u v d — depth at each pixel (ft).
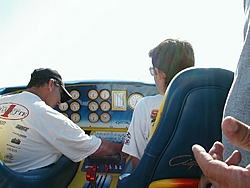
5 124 5.72
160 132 3.97
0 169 4.28
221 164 1.73
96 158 6.96
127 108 9.09
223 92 3.75
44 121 5.62
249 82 2.39
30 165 5.59
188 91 3.74
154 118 5.28
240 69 2.51
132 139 5.44
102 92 9.09
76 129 5.81
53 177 5.55
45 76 6.51
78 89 9.12
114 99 9.08
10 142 5.65
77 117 9.28
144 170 4.26
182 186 4.18
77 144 5.78
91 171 5.74
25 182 4.68
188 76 3.73
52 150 5.80
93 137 6.18
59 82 6.79
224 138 2.66
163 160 4.12
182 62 5.02
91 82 9.02
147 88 8.93
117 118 9.15
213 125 3.82
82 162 7.13
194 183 4.16
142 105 5.46
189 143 3.94
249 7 2.80
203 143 3.91
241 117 2.42
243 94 2.43
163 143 4.00
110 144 6.63
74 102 9.21
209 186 3.22
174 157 4.07
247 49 2.48
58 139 5.63
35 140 5.62
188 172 4.22
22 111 5.76
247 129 1.55
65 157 6.25
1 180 4.30
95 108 9.20
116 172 6.84
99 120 9.23
